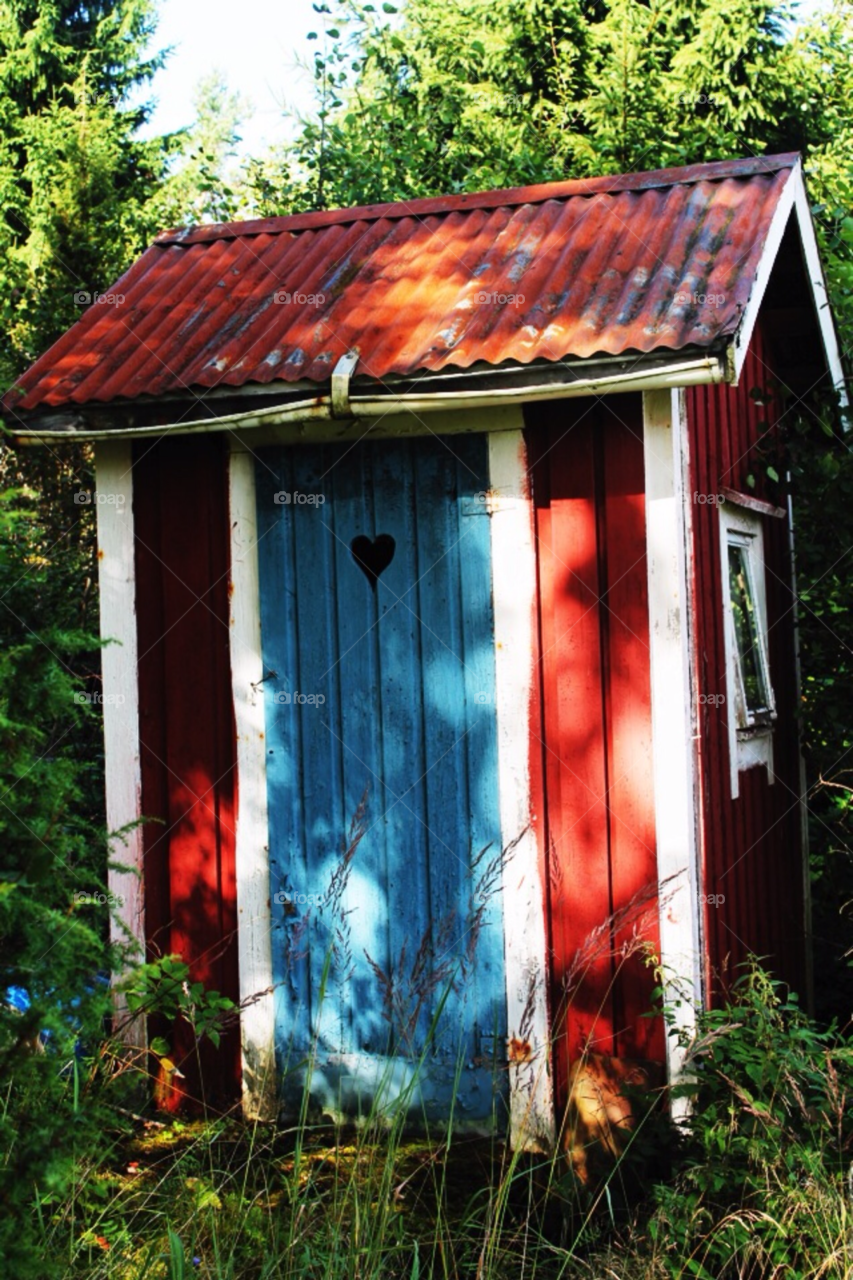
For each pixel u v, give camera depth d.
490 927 4.60
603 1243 3.72
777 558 6.60
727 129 11.80
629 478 4.43
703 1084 3.99
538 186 5.43
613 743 4.45
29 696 2.68
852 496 5.99
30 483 7.23
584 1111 4.41
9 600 3.57
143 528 5.00
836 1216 3.28
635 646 4.42
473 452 4.63
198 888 4.93
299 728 4.85
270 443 4.84
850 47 12.22
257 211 10.30
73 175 8.94
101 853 3.45
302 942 4.83
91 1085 4.02
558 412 4.52
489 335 4.40
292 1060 4.81
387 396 4.39
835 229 8.66
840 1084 3.83
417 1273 3.21
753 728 5.78
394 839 4.75
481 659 4.63
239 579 4.89
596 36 12.13
